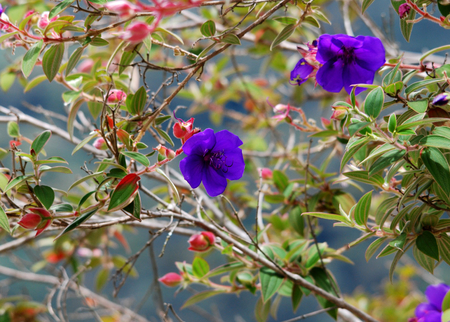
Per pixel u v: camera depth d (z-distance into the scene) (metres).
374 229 1.87
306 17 1.90
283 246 2.04
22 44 1.90
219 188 1.86
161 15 1.71
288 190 2.12
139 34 1.71
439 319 1.96
